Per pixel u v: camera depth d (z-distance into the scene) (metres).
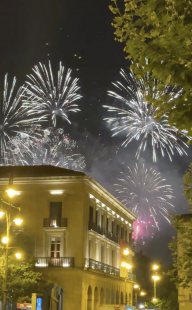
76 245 50.56
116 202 66.62
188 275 28.94
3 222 51.59
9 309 43.56
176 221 29.72
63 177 52.22
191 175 22.98
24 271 43.94
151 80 8.51
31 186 52.84
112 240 64.56
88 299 52.16
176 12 7.48
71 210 51.59
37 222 51.72
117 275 64.25
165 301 75.69
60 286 48.72
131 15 8.32
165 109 8.22
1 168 56.69
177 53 7.58
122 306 39.22
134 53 8.18
